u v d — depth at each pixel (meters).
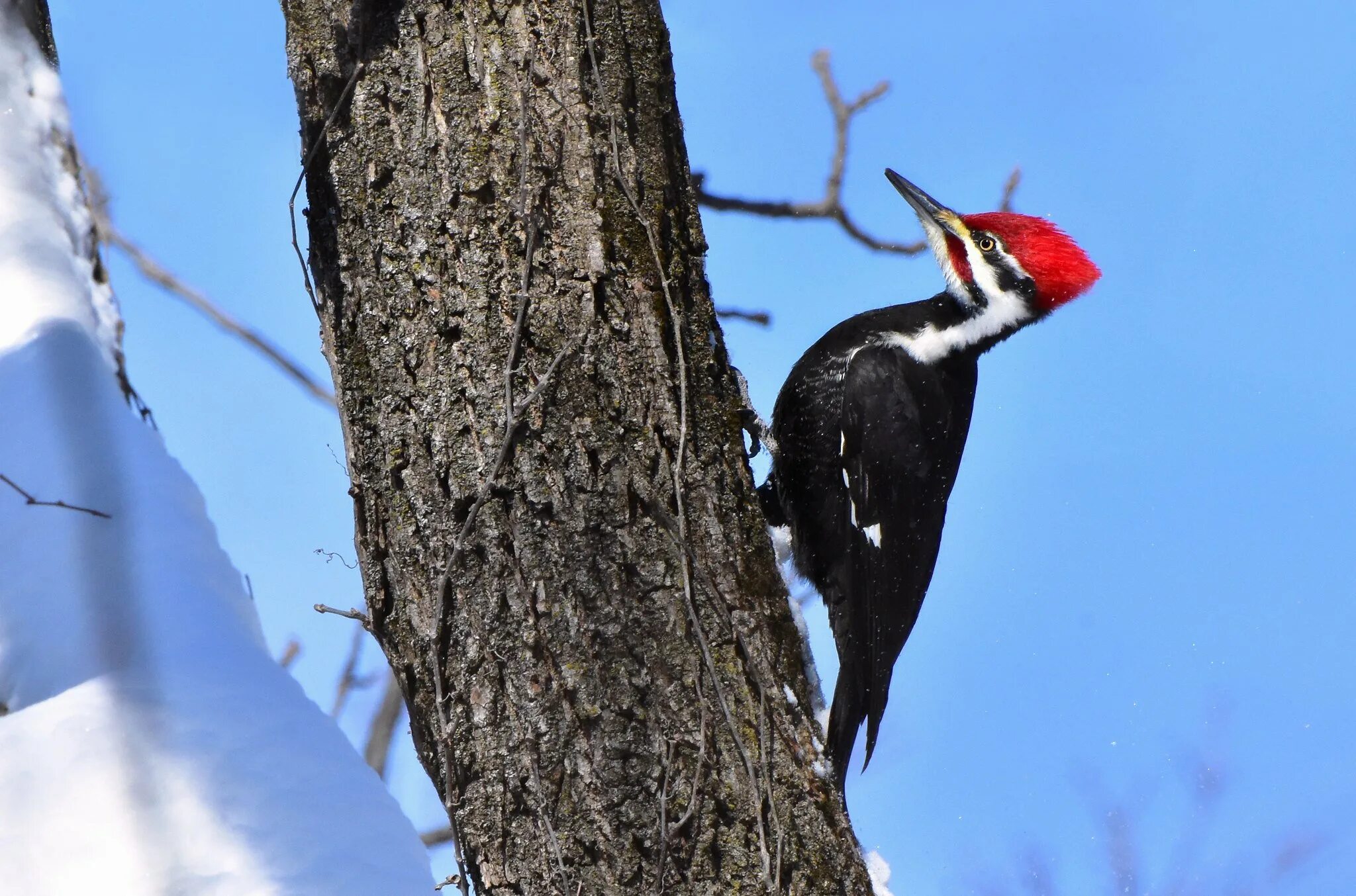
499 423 6.13
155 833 5.59
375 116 6.37
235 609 7.07
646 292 6.46
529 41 6.41
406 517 6.27
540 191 6.30
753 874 6.01
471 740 6.13
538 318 6.21
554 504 6.11
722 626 6.30
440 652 6.18
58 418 7.32
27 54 9.54
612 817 5.97
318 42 6.50
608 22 6.62
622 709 6.04
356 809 6.13
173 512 7.33
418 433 6.22
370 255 6.35
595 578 6.11
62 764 5.74
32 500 6.15
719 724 6.14
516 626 6.06
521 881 6.05
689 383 6.52
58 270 8.54
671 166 6.78
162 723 5.96
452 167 6.28
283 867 5.68
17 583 6.57
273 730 6.29
